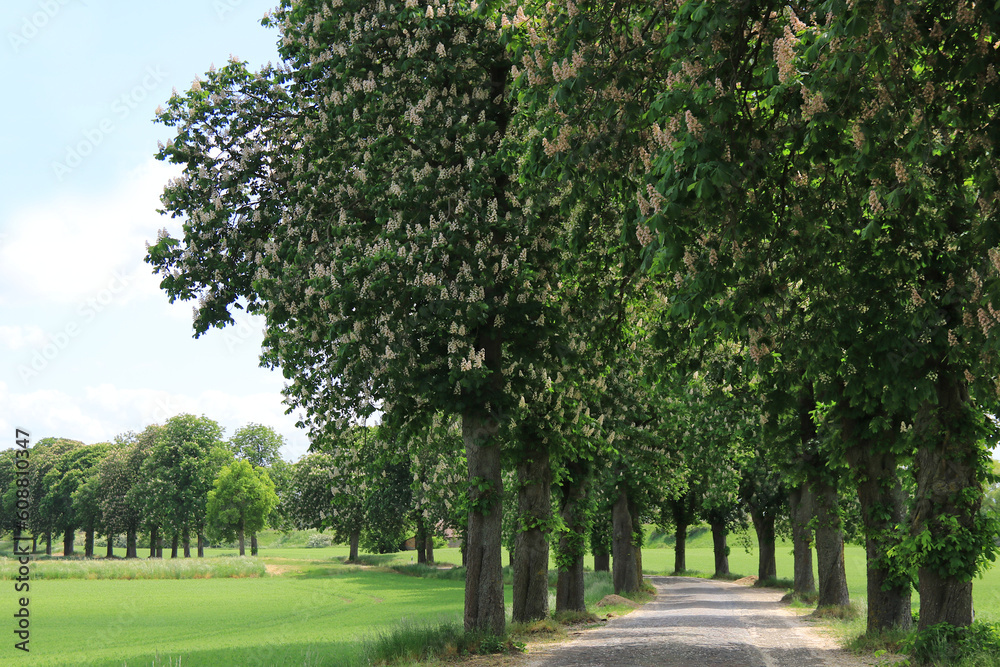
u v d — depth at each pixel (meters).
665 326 14.02
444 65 16.09
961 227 11.30
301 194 17.34
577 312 17.36
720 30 9.80
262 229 18.25
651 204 9.59
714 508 53.75
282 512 80.94
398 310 14.96
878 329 11.63
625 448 29.12
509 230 16.27
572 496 24.73
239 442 115.19
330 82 17.31
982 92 8.98
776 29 10.13
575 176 11.57
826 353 11.95
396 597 46.41
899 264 11.29
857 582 53.88
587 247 14.74
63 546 134.75
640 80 11.33
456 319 14.99
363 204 17.36
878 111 9.01
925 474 12.50
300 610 37.56
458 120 16.12
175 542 102.38
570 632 19.91
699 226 10.31
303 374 18.06
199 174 17.91
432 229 15.41
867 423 15.88
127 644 24.69
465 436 17.69
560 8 11.96
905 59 9.50
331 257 16.28
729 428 28.14
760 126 10.85
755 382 16.45
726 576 65.38
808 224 11.48
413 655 14.95
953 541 11.87
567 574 24.08
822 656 14.04
